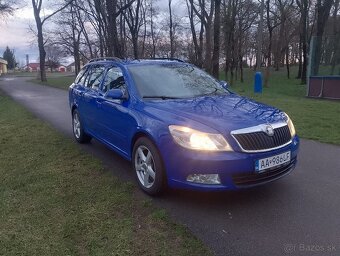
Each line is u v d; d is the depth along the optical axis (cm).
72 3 3881
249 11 3697
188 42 4606
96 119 609
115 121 528
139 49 4588
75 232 357
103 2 2698
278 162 414
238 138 389
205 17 2897
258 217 396
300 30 3984
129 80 522
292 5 3788
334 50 1611
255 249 335
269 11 3797
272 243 345
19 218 386
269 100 1498
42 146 695
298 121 956
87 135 697
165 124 418
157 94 504
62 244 336
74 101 723
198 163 386
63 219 383
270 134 406
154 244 339
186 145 393
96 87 629
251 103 487
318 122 936
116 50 2264
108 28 2570
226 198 444
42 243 338
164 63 586
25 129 880
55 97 1923
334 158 620
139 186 474
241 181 395
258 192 464
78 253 323
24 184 486
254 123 407
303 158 621
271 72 4947
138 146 464
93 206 415
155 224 375
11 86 3259
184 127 400
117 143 537
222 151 384
